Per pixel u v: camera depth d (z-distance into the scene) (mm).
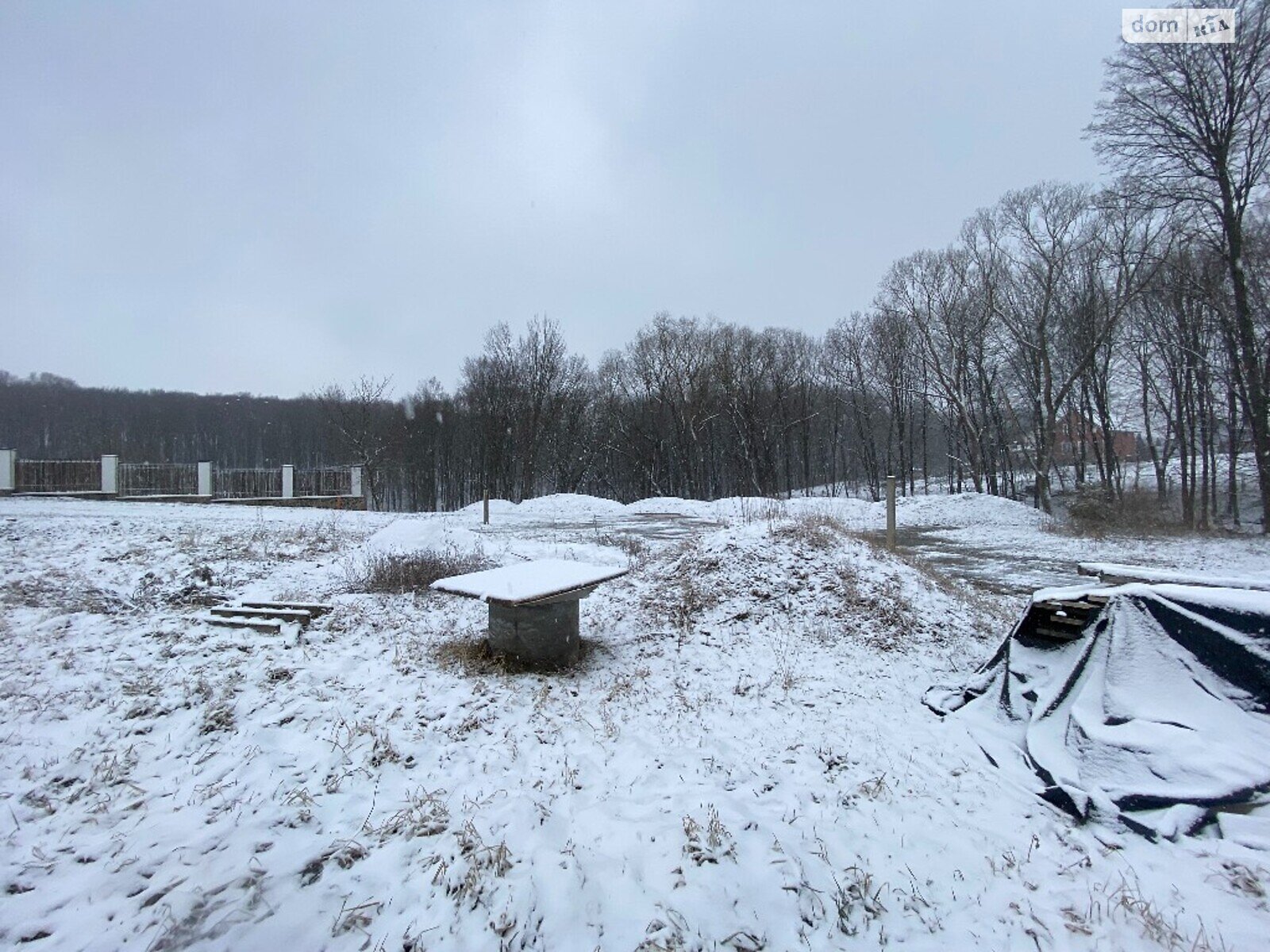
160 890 2977
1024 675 5293
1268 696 4043
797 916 3031
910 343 40031
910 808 3973
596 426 52875
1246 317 19516
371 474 44344
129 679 5539
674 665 6664
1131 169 21625
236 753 4344
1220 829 3518
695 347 48219
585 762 4426
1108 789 3883
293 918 2855
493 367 47500
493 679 5922
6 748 4277
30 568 9172
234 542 11664
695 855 3359
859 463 54062
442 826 3574
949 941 2910
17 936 2701
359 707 5148
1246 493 30516
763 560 9297
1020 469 39906
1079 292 28875
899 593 8625
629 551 13125
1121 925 2957
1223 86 19781
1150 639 4535
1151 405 31422
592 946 2797
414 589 9148
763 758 4586
